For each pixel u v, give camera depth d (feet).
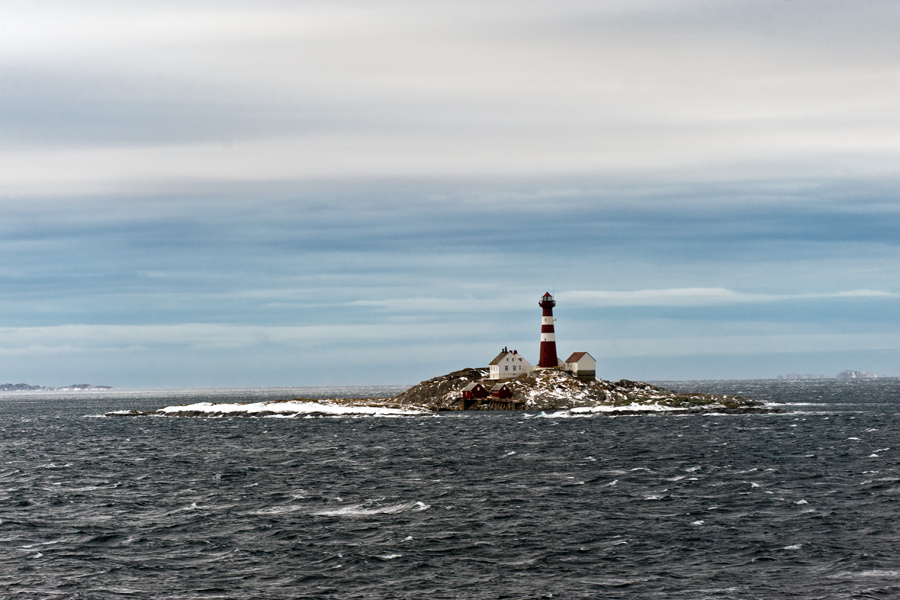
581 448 345.51
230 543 176.96
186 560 164.96
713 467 278.26
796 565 156.76
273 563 162.30
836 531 180.24
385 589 146.92
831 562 157.89
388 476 267.18
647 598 140.97
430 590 146.20
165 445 396.98
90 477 276.62
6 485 260.21
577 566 158.71
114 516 205.36
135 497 232.73
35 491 245.45
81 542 178.81
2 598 143.43
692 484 241.96
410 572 155.94
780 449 335.88
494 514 202.08
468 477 262.47
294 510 210.18
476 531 185.06
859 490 227.61
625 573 154.20
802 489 231.09
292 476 269.85
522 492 232.12
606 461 298.76
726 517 195.42
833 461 292.61
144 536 183.62
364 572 156.25
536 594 143.43
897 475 254.47
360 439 405.59
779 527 184.65
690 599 140.05
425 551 169.48
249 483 255.70
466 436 409.90
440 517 199.31
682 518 195.21
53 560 165.17
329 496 229.45
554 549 170.09
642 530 184.03
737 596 140.87
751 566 156.76
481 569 157.48
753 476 256.52
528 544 173.99
